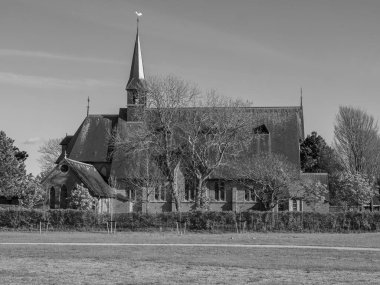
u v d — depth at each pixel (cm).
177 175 8719
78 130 10231
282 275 2717
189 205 8819
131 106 10038
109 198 8856
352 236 5450
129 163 9212
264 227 6303
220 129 8038
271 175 8112
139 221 6431
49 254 3559
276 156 8831
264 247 4122
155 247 4091
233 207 8894
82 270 2883
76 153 9731
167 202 8912
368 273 2775
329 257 3428
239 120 8150
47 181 8281
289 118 9831
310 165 11462
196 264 3092
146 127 8081
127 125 9944
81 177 8194
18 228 6506
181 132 8738
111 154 9562
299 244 4369
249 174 8362
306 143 11956
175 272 2817
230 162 8744
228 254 3603
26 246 4172
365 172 10856
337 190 9069
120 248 4006
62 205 8244
